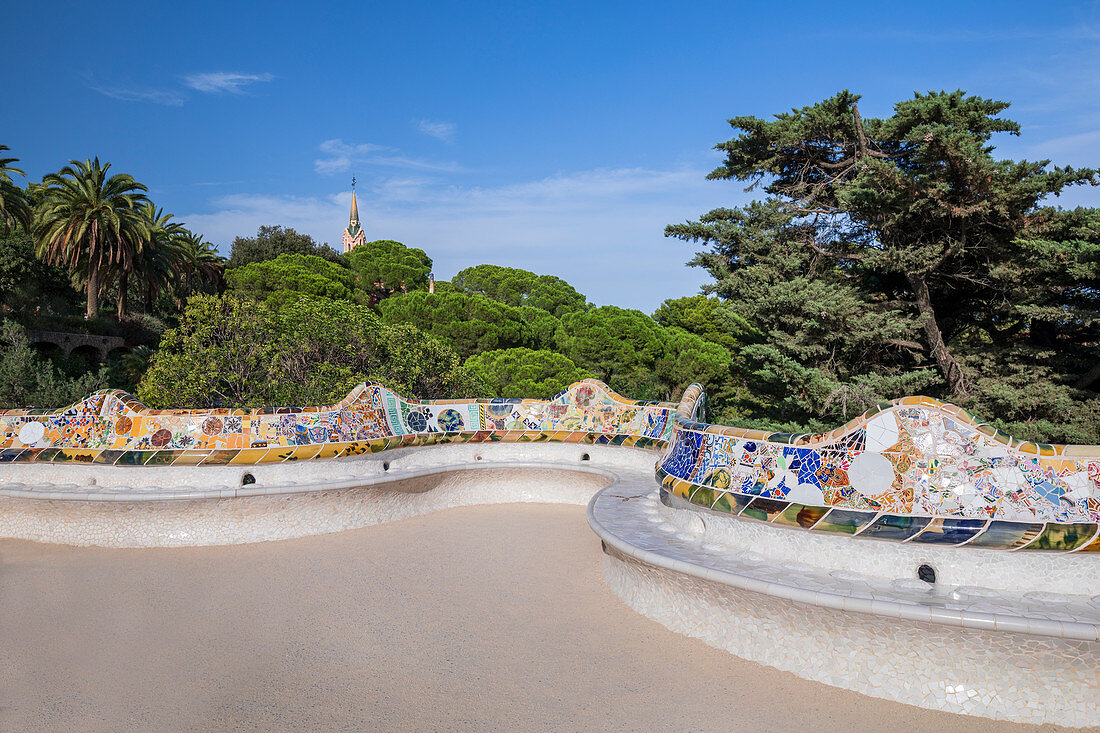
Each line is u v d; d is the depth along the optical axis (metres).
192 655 4.76
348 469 8.55
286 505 7.82
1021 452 4.57
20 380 21.98
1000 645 3.94
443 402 10.23
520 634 5.20
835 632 4.38
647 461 9.54
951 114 14.91
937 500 4.67
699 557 5.24
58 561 6.88
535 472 10.01
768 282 16.83
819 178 18.55
